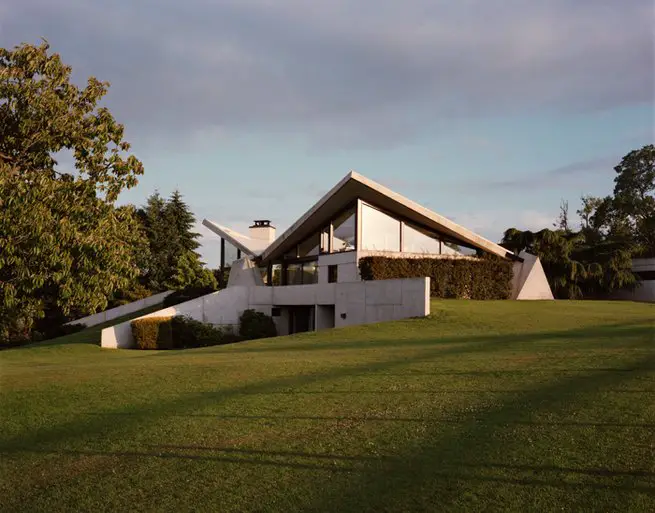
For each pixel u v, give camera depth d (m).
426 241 32.94
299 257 36.19
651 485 4.90
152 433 7.58
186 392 9.99
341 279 31.77
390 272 29.44
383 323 21.84
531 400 7.80
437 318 21.80
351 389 9.29
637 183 56.19
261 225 43.59
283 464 6.07
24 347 29.09
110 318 44.84
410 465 5.74
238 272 39.91
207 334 28.16
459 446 6.15
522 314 23.06
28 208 10.12
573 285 38.69
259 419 7.83
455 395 8.42
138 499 5.55
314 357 13.65
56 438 7.80
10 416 9.12
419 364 11.37
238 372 11.62
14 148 12.04
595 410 7.08
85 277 11.09
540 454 5.73
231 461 6.29
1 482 6.34
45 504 5.63
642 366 9.74
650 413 6.84
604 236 56.28
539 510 4.61
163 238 57.09
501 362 10.99
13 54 11.72
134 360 16.52
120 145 12.55
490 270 33.06
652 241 52.84
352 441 6.61
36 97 11.63
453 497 4.95
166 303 38.56
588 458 5.55
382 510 4.85
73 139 12.03
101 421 8.45
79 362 18.03
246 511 5.07
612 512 4.49
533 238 38.44
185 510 5.21
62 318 43.66
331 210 31.98
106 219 11.41
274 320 32.28
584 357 11.06
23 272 10.42
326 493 5.28
